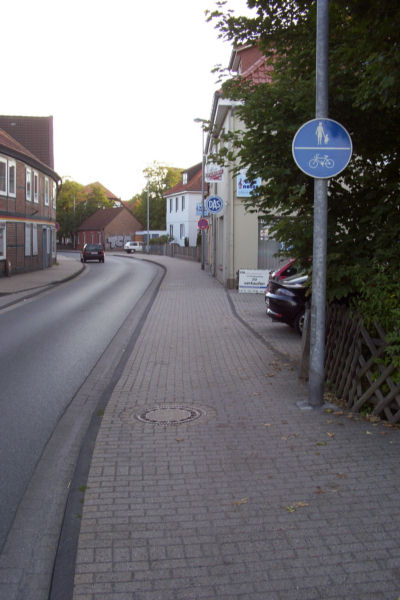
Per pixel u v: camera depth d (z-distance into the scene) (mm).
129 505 4375
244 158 7406
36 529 4105
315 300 6648
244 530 3982
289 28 7227
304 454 5340
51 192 41656
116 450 5555
